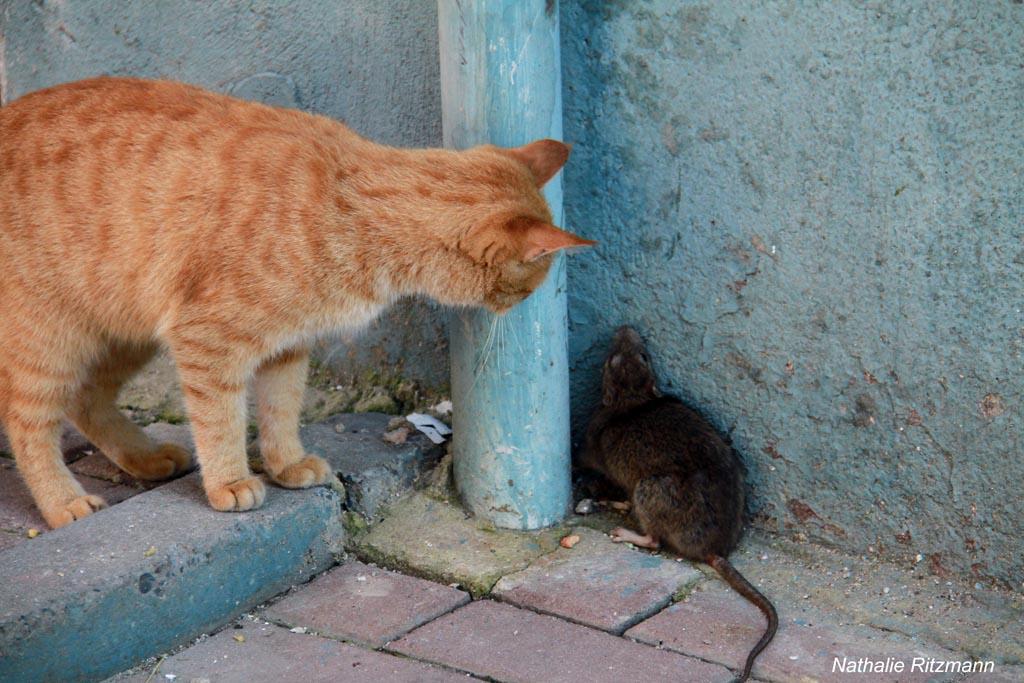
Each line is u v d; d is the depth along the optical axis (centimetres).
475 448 396
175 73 495
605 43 388
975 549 356
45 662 305
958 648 335
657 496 380
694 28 370
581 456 425
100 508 384
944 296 346
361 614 352
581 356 427
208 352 352
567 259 416
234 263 343
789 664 323
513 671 318
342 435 435
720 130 375
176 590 333
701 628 342
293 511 368
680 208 390
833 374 373
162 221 353
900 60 337
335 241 343
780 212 370
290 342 360
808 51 352
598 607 352
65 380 384
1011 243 330
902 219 348
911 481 366
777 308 379
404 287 354
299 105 470
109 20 503
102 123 370
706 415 404
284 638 340
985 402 345
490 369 385
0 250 373
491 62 368
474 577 370
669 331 404
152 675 319
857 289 362
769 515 399
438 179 346
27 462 386
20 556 331
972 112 328
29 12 521
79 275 368
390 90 446
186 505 367
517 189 344
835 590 368
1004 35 319
